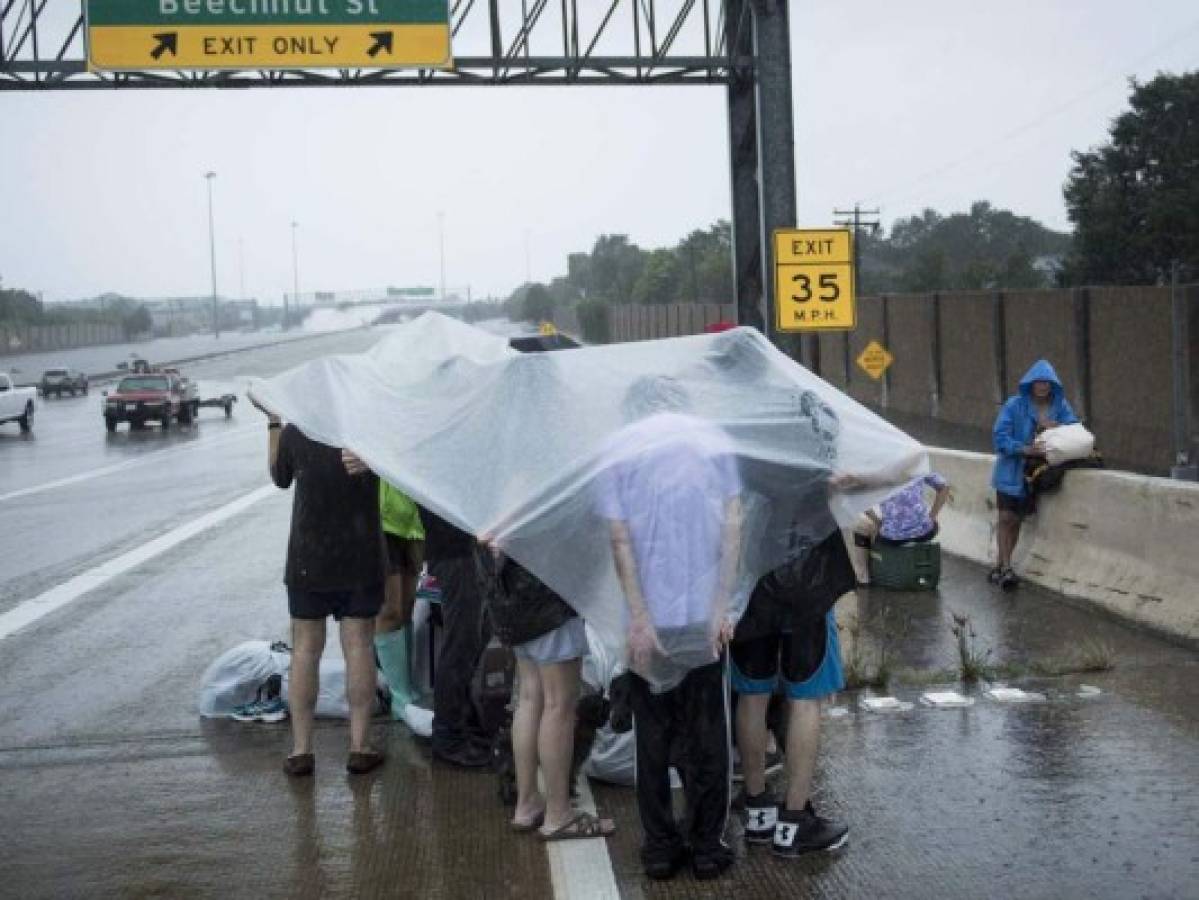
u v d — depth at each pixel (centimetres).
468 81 1405
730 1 1307
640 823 599
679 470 516
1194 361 2444
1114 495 1012
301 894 536
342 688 776
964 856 544
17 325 12019
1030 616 991
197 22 1351
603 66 1379
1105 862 532
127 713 825
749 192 1317
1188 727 697
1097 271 5125
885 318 4144
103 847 593
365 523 666
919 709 751
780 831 552
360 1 1371
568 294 13388
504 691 669
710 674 530
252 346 12888
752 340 567
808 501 539
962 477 1273
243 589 1288
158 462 2986
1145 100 5159
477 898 525
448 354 677
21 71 1338
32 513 2031
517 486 541
